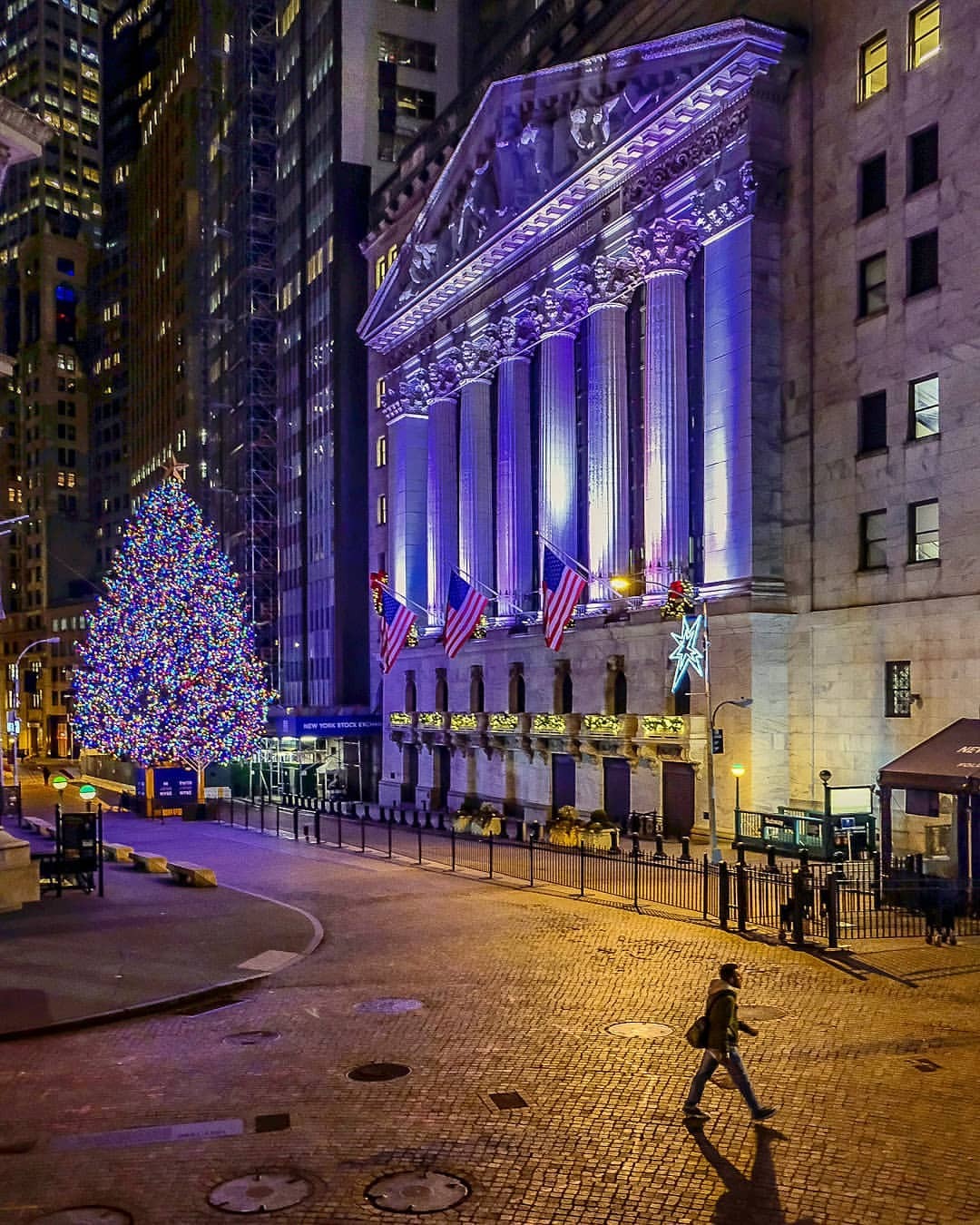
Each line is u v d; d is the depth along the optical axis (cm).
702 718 3722
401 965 1898
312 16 7969
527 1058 1359
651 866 2795
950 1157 1034
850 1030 1464
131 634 5459
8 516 14550
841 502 3431
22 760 11631
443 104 7725
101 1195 974
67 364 14425
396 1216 928
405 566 6184
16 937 2116
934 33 3192
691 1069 1309
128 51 14312
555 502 4750
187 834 4341
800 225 3600
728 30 3625
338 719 6406
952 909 2066
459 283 5472
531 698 4838
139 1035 1490
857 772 3325
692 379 4084
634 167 4228
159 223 12381
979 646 2947
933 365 3128
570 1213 930
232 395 9719
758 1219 916
